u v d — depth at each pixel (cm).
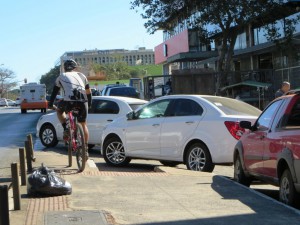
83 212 663
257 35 3222
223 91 2631
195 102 1105
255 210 688
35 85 4578
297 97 773
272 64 3183
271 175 786
